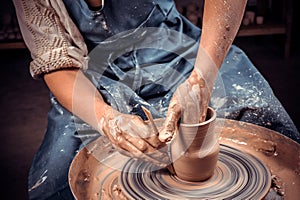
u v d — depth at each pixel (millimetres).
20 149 2939
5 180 2633
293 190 1221
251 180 1198
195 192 1171
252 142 1419
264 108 1650
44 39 1557
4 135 3121
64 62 1525
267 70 3883
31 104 3537
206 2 1502
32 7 1561
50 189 1467
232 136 1454
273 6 4320
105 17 1764
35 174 1553
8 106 3525
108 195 1228
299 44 4320
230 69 1861
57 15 1611
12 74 4082
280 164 1319
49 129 1732
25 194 2498
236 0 1463
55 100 1822
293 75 3750
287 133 1566
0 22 4312
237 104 1666
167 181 1218
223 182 1205
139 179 1229
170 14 1943
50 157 1556
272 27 4043
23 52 4500
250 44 4445
